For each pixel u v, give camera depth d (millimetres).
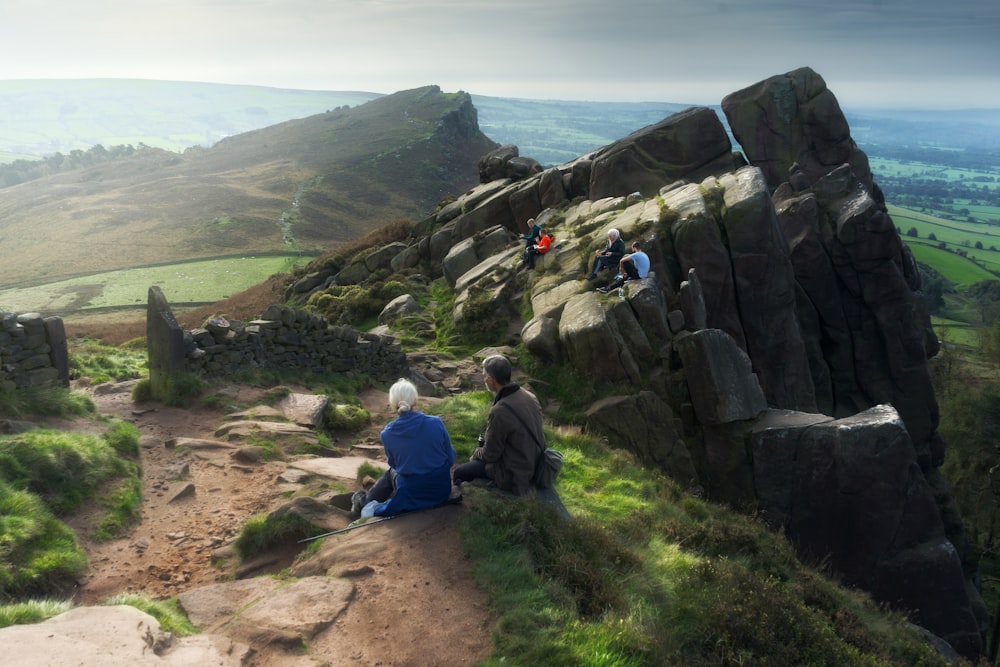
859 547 14859
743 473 16078
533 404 7273
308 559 6055
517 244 29844
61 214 194875
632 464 13578
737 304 21719
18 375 10008
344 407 13102
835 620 8969
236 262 140875
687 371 16750
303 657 4465
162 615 4859
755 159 33625
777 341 21906
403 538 6098
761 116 33344
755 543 10195
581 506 10383
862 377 26328
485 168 42688
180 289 118188
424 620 5004
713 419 16359
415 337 24672
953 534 26234
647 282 18469
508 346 21000
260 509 7777
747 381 16969
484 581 5551
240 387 12867
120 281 124562
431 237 36250
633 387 17047
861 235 25266
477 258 30781
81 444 8047
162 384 12008
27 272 137500
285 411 12008
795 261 25984
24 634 3891
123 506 7418
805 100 33281
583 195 33625
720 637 5938
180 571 6324
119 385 13305
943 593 14508
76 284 122938
